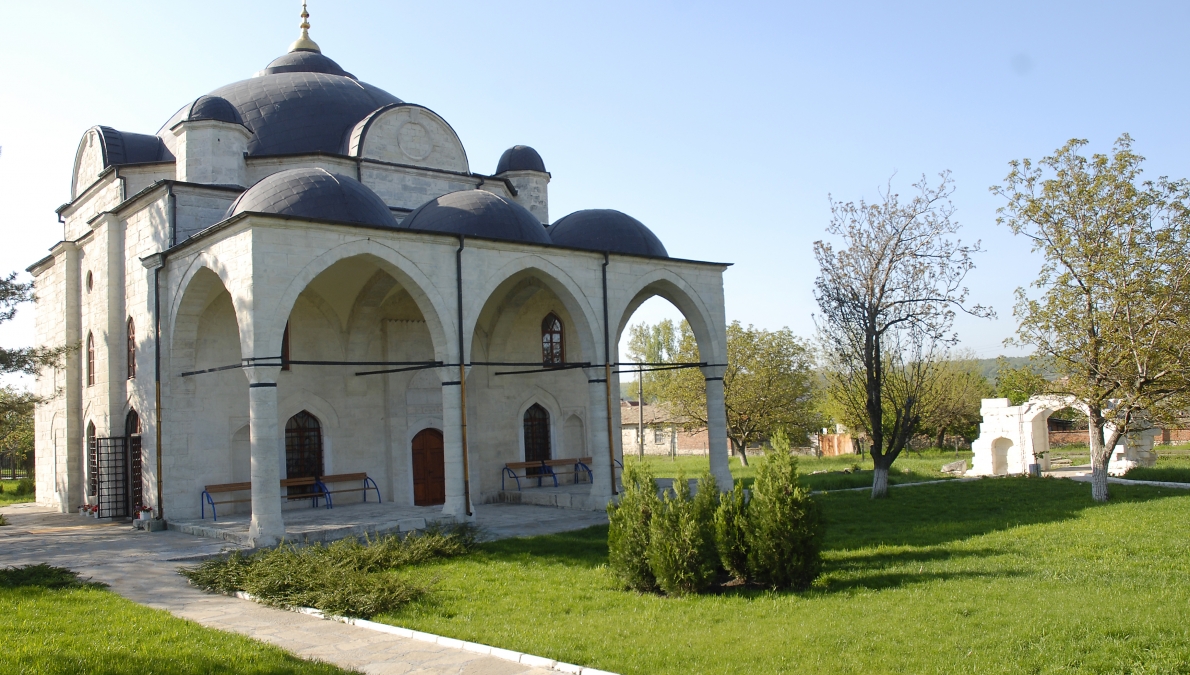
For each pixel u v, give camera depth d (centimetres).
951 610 918
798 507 1117
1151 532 1430
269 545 1484
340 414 2072
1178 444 4544
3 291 1936
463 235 1811
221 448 1873
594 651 818
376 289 2036
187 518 1809
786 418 3659
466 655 824
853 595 1032
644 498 1159
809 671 731
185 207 1877
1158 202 1936
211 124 1981
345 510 1938
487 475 2306
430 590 1124
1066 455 3816
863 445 4459
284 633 927
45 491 2566
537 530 1717
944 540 1444
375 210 1741
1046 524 1592
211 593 1152
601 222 2159
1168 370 1892
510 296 2311
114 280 2053
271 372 1538
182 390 1819
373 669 783
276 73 2531
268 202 1611
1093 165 1994
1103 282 1961
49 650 782
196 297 1792
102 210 2244
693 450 5372
